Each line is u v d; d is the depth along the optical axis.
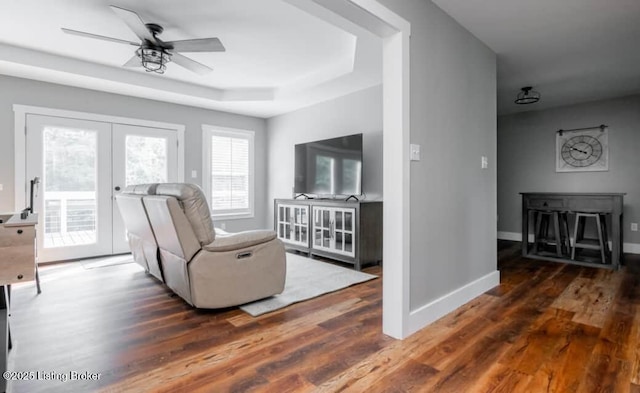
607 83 4.33
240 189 6.01
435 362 1.81
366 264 4.10
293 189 5.56
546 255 4.60
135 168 4.83
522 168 5.98
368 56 3.39
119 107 4.68
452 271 2.64
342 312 2.56
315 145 4.95
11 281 1.31
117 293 3.02
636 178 4.86
